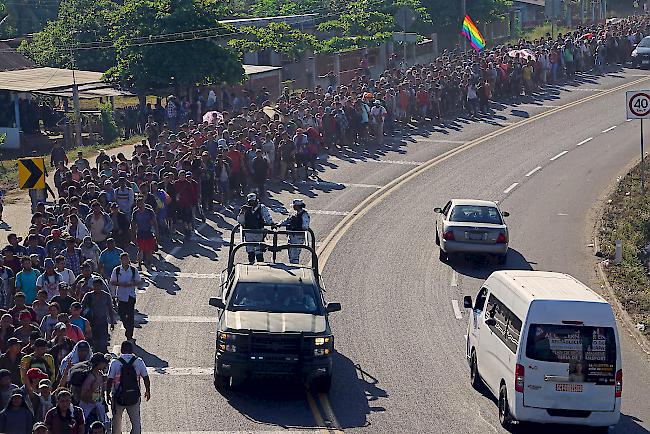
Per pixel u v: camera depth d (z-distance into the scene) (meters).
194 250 48.31
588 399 28.20
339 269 46.53
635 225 55.28
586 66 97.75
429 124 78.44
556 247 51.56
